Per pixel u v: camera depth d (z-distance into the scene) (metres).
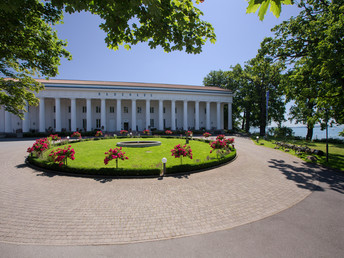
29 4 5.81
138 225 4.30
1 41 6.72
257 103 41.72
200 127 48.25
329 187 7.21
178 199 5.86
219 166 10.64
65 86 35.22
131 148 16.48
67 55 9.07
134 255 3.25
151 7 2.94
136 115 43.41
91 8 3.59
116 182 7.58
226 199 5.91
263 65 19.11
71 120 35.81
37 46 7.90
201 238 3.80
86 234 3.91
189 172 9.15
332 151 16.75
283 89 17.31
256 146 20.11
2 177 8.19
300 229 4.18
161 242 3.65
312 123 17.64
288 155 14.57
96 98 37.22
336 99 13.05
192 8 4.06
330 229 4.18
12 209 5.05
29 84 11.57
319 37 12.14
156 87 40.62
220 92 45.25
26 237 3.78
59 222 4.39
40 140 11.81
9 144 20.14
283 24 15.90
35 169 9.59
